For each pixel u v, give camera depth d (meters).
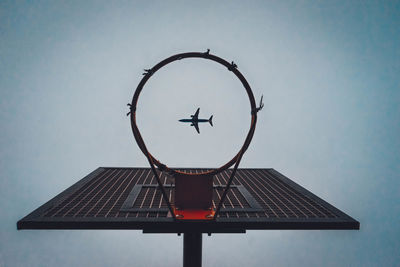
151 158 1.25
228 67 1.21
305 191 1.70
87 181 1.86
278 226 1.27
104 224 1.24
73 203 1.46
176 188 1.34
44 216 1.28
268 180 1.98
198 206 1.36
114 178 1.98
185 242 1.58
